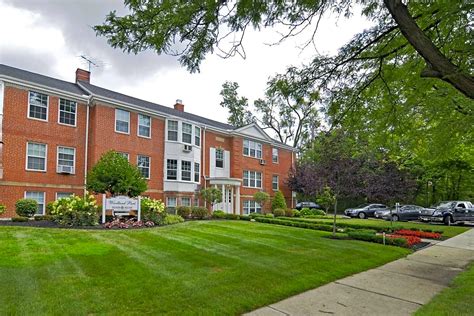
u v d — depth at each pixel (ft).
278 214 85.30
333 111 24.16
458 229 59.72
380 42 20.66
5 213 48.98
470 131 28.86
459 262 28.96
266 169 97.19
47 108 55.11
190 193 72.90
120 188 43.78
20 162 51.26
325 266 24.81
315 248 32.19
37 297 15.28
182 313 14.23
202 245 30.58
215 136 83.35
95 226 40.09
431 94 25.18
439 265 27.63
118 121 62.95
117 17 13.83
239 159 87.56
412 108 26.45
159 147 69.62
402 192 47.21
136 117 65.92
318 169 43.47
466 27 17.35
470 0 14.14
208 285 18.16
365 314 15.58
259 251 29.07
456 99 25.14
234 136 86.84
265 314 15.17
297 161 112.98
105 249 26.78
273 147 103.65
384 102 24.72
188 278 19.35
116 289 16.87
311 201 126.31
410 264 27.86
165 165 70.08
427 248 37.27
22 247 26.16
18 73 55.83
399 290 19.79
